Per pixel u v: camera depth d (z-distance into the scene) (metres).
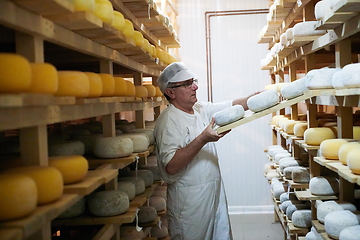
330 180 2.16
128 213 1.78
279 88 2.86
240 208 4.44
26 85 0.95
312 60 2.33
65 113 1.24
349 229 1.55
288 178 2.56
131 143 1.87
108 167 1.73
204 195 2.22
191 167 2.21
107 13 1.45
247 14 4.35
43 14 1.12
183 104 2.30
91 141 1.94
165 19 2.76
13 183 0.92
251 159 4.41
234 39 4.39
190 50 4.45
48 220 1.00
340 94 1.60
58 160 1.25
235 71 4.41
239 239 3.62
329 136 2.08
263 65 3.75
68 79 1.26
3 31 1.30
